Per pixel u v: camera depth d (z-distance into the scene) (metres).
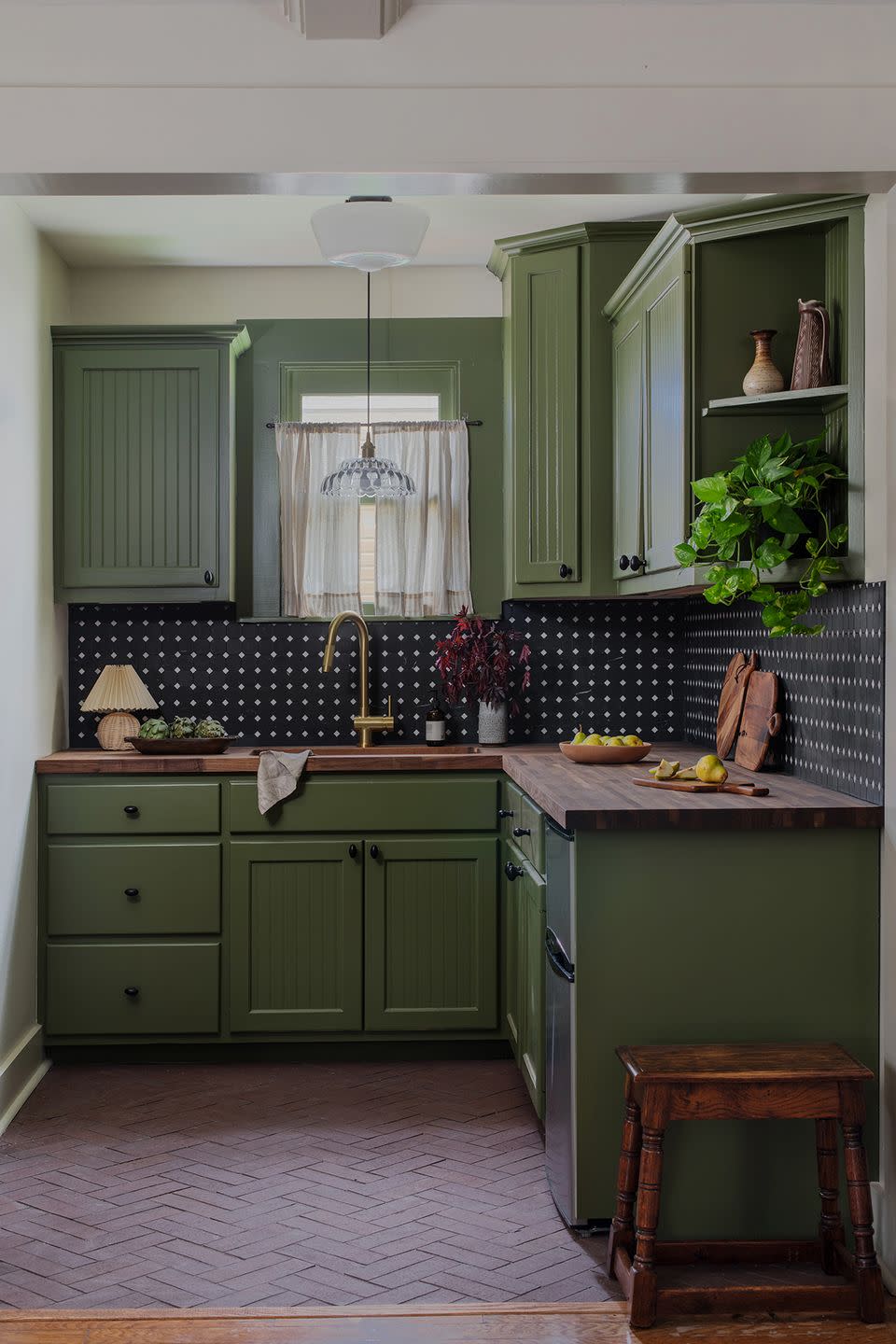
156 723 4.35
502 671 4.55
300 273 4.73
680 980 2.81
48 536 4.34
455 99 2.56
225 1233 2.89
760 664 3.79
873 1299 2.48
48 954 4.16
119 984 4.16
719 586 2.99
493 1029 4.20
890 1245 2.72
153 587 4.45
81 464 4.43
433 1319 2.48
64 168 2.54
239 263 4.66
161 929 4.17
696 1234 2.77
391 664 4.75
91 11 2.53
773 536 3.12
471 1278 2.67
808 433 3.20
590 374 4.25
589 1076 2.80
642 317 3.71
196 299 4.73
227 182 2.61
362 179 2.60
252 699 4.75
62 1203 3.06
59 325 4.50
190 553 4.44
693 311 3.20
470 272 4.75
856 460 2.90
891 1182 2.73
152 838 4.18
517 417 4.36
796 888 2.82
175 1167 3.29
